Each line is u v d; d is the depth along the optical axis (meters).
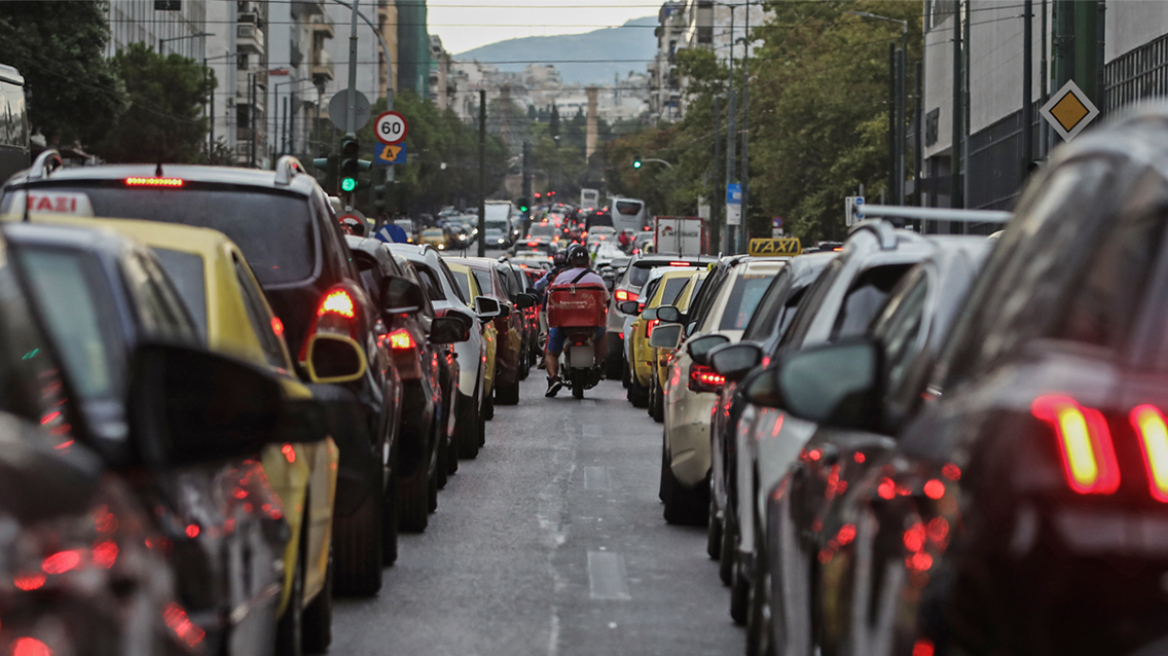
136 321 10.52
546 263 160.25
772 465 15.78
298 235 22.30
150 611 7.85
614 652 20.19
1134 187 7.32
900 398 10.76
